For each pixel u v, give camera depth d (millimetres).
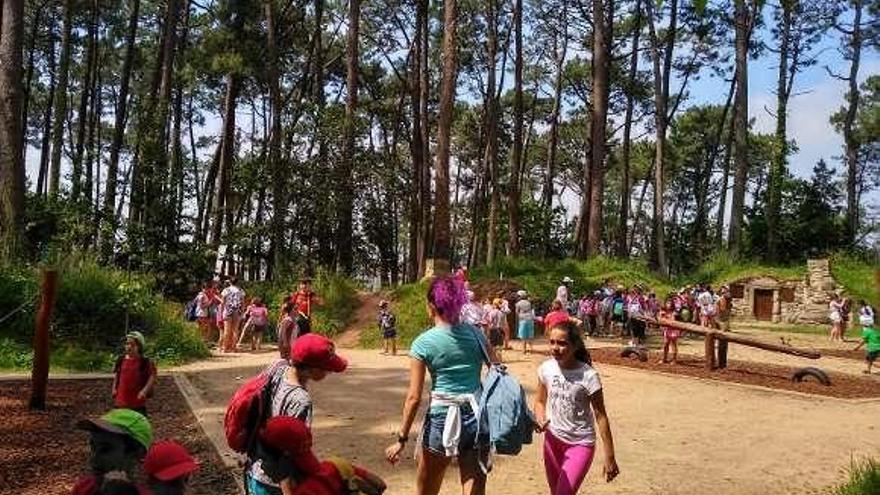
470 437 5398
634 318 20703
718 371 18641
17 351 16781
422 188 45688
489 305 22156
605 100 38719
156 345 18641
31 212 27719
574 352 5918
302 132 36625
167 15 33719
